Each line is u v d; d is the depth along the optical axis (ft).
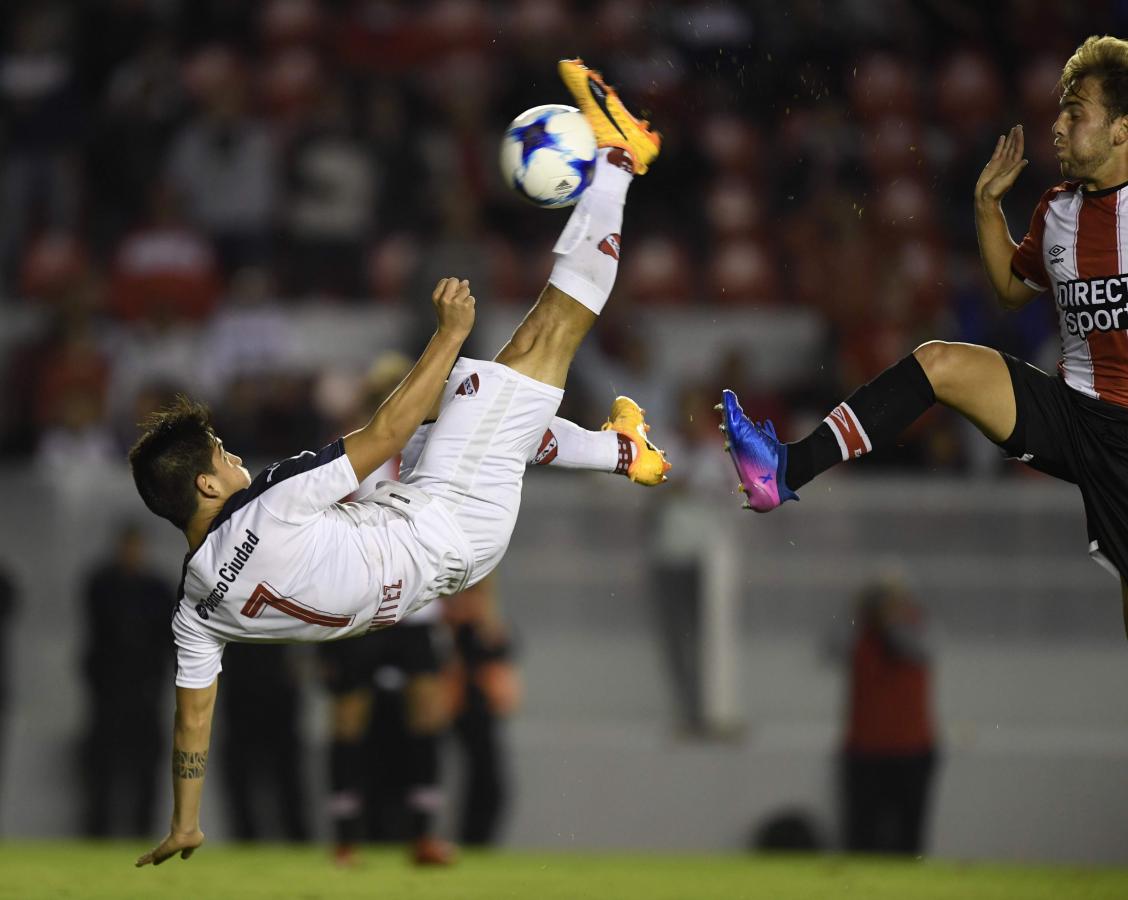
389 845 113.09
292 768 115.34
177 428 55.16
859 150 159.94
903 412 57.26
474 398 57.16
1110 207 54.85
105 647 114.32
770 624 118.93
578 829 116.67
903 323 142.10
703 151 159.94
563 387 58.03
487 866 96.63
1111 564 57.82
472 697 112.68
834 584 118.93
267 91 169.07
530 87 167.02
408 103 166.81
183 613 56.03
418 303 139.74
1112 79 54.34
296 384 133.69
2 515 120.67
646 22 165.89
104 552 120.47
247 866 93.91
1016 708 117.80
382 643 93.66
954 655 118.42
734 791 116.98
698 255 155.74
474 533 56.80
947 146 160.45
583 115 58.29
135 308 151.02
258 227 157.58
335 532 54.65
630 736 118.42
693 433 122.62
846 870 96.58
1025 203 157.99
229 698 114.93
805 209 157.07
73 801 117.08
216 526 54.49
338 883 83.87
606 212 57.72
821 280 150.92
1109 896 79.15
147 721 115.03
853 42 163.43
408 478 58.03
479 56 173.27
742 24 163.63
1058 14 165.37
